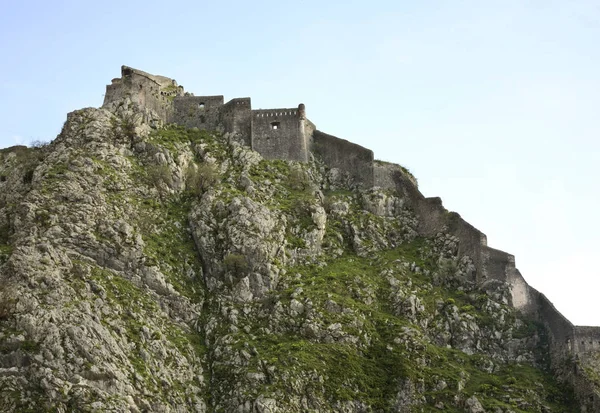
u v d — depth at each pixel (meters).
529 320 170.62
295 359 150.25
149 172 179.50
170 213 175.12
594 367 160.25
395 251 182.00
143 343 148.25
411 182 192.62
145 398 140.50
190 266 167.12
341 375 151.00
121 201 169.88
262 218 170.25
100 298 150.38
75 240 159.75
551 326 167.62
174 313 159.50
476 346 166.00
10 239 162.12
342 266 173.25
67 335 140.88
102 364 139.75
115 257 160.25
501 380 159.38
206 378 151.25
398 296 168.25
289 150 196.38
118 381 139.25
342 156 197.75
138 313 153.00
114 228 163.50
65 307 144.62
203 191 180.75
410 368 154.62
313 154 199.25
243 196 174.88
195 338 157.50
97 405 134.38
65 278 150.38
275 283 164.50
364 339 157.62
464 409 152.25
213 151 191.50
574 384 158.75
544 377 162.00
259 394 145.25
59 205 163.88
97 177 170.62
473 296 173.00
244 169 186.50
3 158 194.25
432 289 173.50
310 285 164.62
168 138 190.75
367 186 193.12
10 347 139.25
